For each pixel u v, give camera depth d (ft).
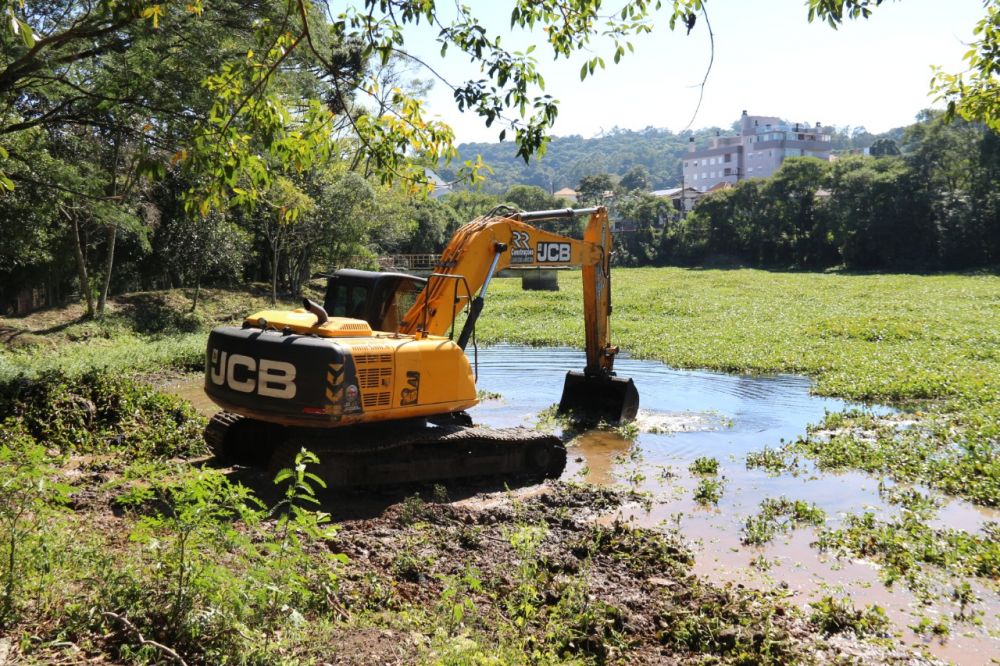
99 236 107.24
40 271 99.81
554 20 22.98
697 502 31.68
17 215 78.69
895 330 85.35
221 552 16.57
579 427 45.68
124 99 45.70
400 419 31.32
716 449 40.96
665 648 18.81
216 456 34.55
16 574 15.06
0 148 25.07
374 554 23.21
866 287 159.84
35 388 38.65
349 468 30.50
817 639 19.66
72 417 37.35
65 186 60.39
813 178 269.03
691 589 21.94
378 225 151.33
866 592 22.91
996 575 23.82
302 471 16.17
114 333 91.91
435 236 219.82
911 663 18.72
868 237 240.32
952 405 49.21
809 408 51.60
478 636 17.43
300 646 15.37
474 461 33.47
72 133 65.51
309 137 23.18
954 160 234.58
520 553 23.91
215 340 30.37
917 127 246.27
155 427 38.22
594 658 17.78
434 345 31.48
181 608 14.33
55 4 45.09
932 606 21.95
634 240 311.88
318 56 22.18
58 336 86.28
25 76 42.91
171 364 68.08
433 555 23.31
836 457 37.76
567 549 25.05
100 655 13.50
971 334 81.56
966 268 225.15
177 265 116.26
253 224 129.49
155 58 44.50
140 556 17.69
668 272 239.91
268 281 161.68
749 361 69.26
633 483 34.63
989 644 19.79
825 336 85.81
